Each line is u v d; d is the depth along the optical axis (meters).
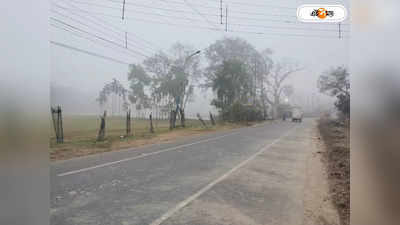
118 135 14.74
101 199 3.92
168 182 4.92
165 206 3.63
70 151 9.02
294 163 6.82
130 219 3.18
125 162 7.02
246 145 10.81
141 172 5.77
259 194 4.18
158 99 36.97
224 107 32.38
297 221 3.11
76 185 4.69
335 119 25.92
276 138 13.80
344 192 4.12
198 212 3.41
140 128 22.25
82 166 6.47
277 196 4.07
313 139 13.11
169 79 33.09
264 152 8.80
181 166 6.46
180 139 13.65
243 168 6.20
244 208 3.55
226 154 8.38
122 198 3.97
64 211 3.42
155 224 3.04
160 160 7.32
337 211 3.39
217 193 4.23
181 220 3.15
